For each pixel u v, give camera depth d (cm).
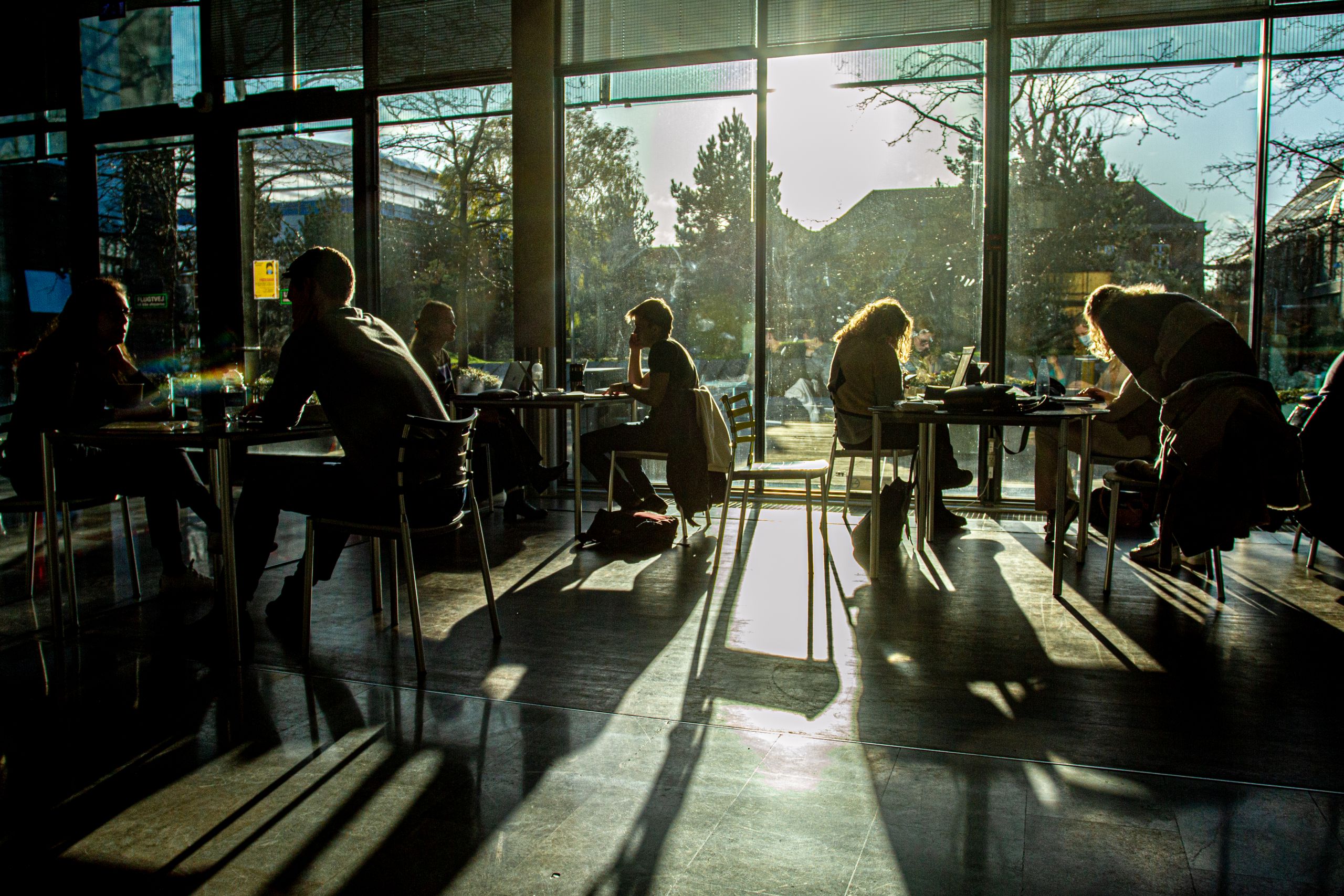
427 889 168
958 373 436
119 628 331
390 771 216
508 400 487
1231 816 194
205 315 702
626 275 638
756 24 596
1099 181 558
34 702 260
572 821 192
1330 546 365
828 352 609
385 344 290
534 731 238
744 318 621
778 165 605
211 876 172
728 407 426
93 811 198
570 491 648
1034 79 559
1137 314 370
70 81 715
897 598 371
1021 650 304
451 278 663
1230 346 349
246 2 677
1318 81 525
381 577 406
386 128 664
